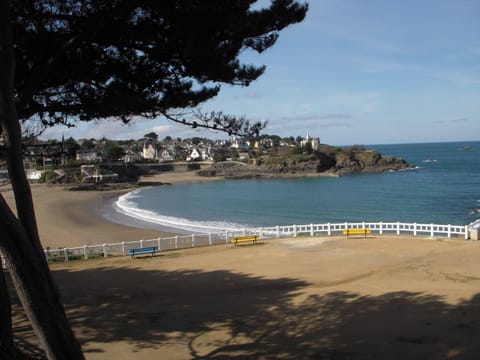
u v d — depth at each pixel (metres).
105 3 7.81
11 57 5.60
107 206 71.00
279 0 9.03
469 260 18.31
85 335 11.48
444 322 11.21
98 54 8.98
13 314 12.98
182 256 22.55
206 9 7.75
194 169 168.75
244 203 74.75
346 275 17.25
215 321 12.47
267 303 14.10
